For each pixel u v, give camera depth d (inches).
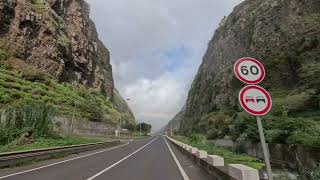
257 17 5142.7
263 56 3998.5
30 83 3863.2
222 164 470.6
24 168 676.1
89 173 596.4
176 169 681.0
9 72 3772.1
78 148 1245.7
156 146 1962.4
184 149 1187.9
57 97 3929.6
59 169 659.4
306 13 4094.5
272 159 1089.4
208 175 530.9
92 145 1492.4
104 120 4534.9
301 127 1090.7
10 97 3024.1
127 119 6796.3
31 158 796.6
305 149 799.7
